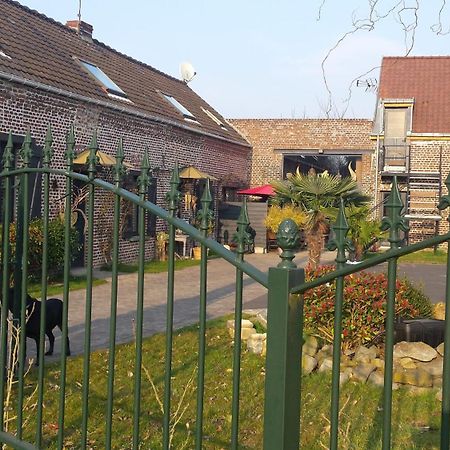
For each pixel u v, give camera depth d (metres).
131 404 5.29
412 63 27.08
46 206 3.44
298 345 2.40
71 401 5.27
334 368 2.33
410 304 6.82
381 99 25.02
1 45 13.52
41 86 13.28
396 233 2.22
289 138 27.62
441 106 25.14
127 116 16.86
